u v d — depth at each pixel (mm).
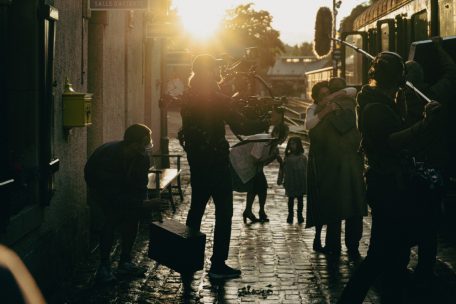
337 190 7309
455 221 8727
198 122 6270
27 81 5652
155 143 15453
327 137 7367
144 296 5906
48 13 5648
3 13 4922
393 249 4348
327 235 7570
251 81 6250
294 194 9773
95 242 8320
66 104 6602
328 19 10039
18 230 5109
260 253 7723
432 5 10953
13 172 5238
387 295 4422
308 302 5703
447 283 6215
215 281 6422
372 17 16312
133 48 11961
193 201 6508
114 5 7785
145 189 6410
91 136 9109
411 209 4289
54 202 6328
